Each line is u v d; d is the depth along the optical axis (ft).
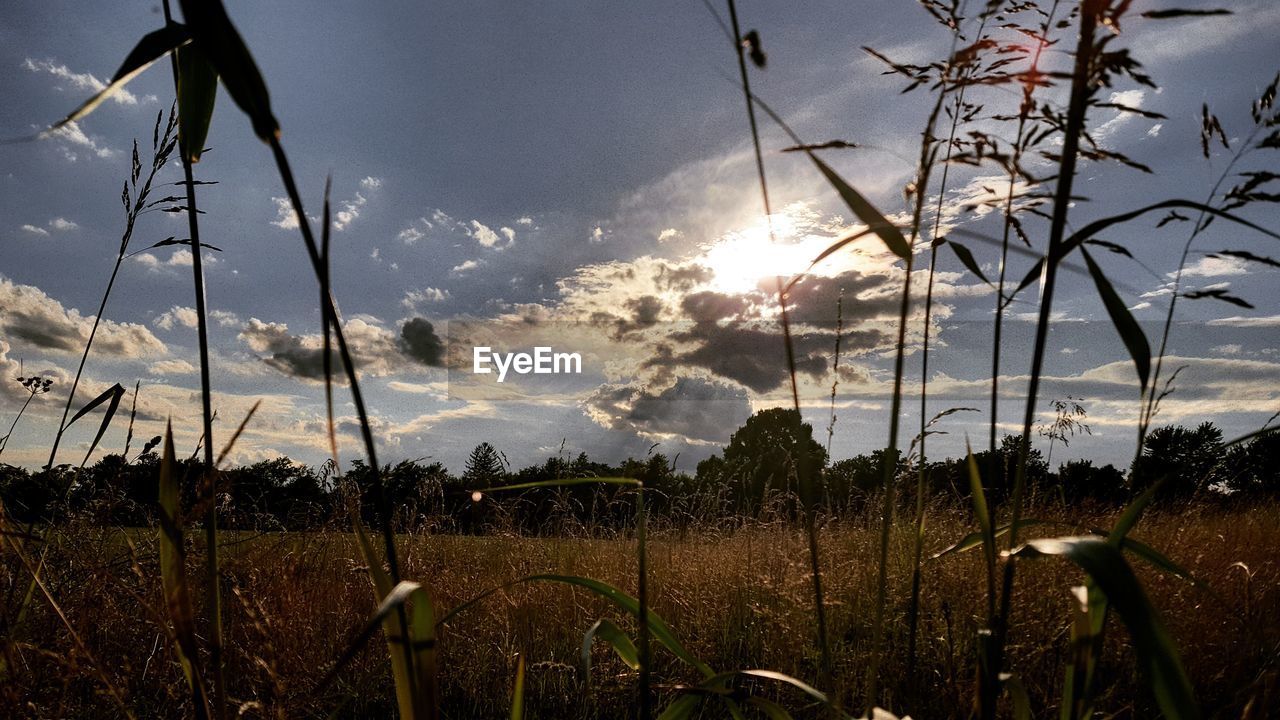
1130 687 8.29
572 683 10.82
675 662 11.41
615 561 16.34
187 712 6.14
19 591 6.70
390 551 2.98
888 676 9.20
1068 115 3.36
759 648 11.93
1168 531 14.06
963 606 10.72
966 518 16.26
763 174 3.42
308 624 9.39
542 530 17.54
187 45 4.23
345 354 2.81
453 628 12.46
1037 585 10.99
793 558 14.21
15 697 4.90
